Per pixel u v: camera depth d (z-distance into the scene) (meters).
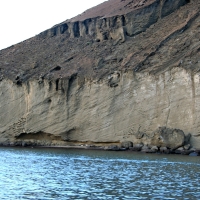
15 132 66.88
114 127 59.22
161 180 30.41
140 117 57.75
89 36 77.38
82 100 62.38
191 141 53.69
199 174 33.50
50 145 64.50
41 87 65.62
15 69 72.06
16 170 35.28
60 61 71.31
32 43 83.06
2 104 68.88
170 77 56.72
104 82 61.06
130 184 28.70
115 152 54.22
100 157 47.12
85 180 30.25
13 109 68.00
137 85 58.78
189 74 55.41
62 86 63.53
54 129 63.69
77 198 24.25
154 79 57.69
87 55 70.00
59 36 82.50
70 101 63.09
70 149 59.72
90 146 60.47
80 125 61.78
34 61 73.56
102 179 30.72
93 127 60.78
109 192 26.00
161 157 47.28
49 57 74.50
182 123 54.97
